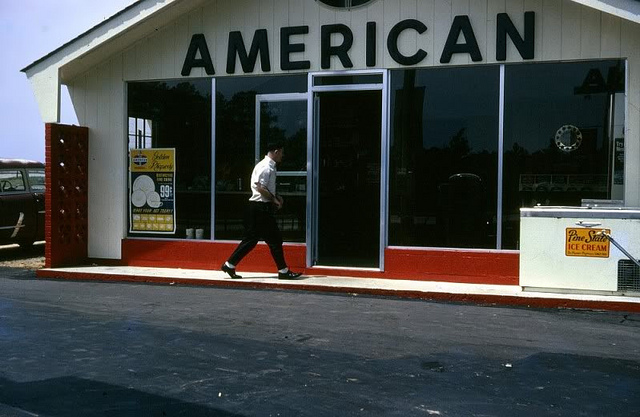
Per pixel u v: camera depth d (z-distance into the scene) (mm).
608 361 5617
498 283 9016
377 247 9695
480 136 9148
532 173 8953
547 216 8305
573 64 8805
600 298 7992
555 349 5996
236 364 5438
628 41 8531
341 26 9680
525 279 8391
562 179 8844
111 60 10805
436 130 9336
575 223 8219
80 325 6777
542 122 8914
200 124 10484
